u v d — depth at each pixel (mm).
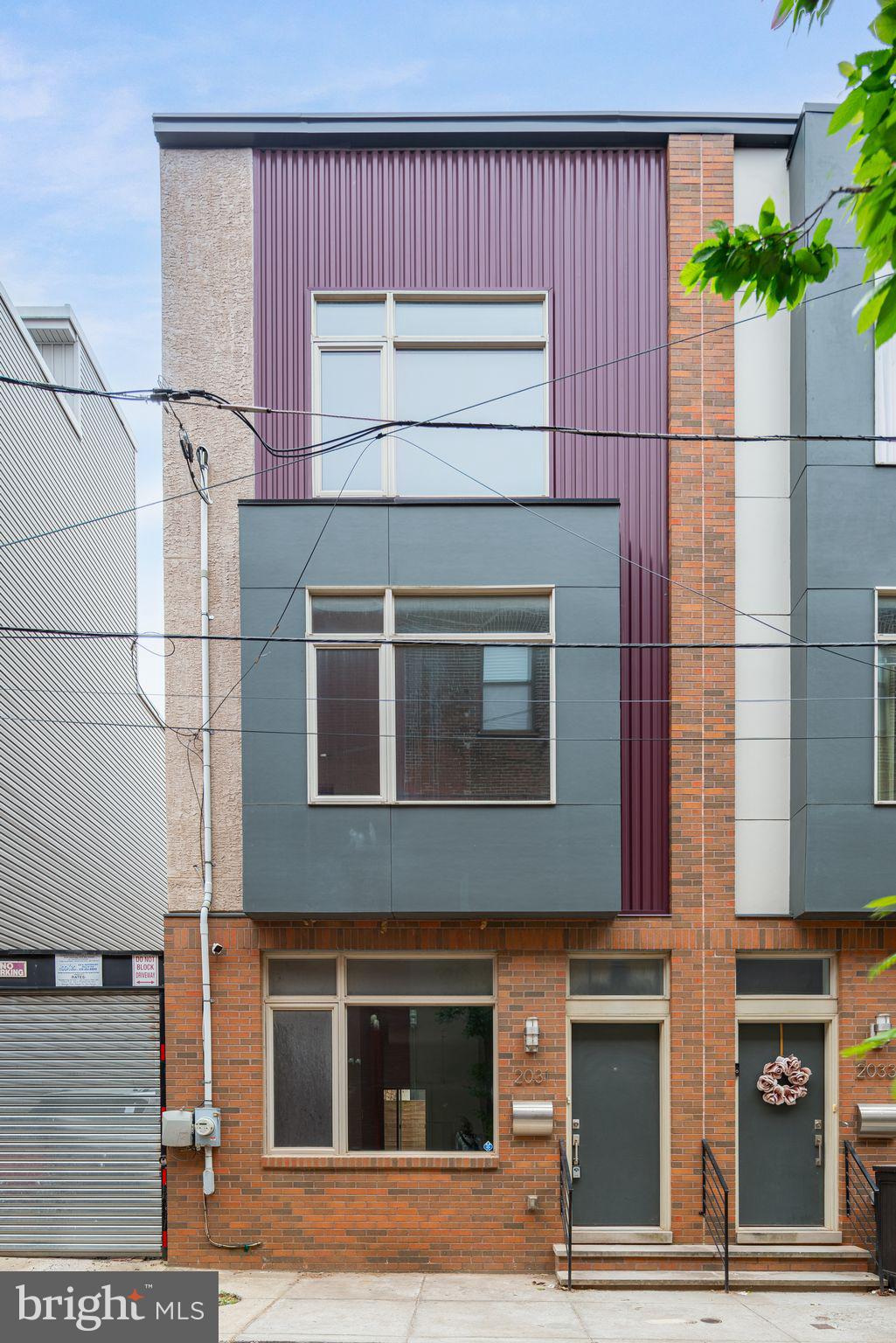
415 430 11688
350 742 11141
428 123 11727
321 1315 9445
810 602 11117
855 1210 11062
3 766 16312
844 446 11219
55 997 11375
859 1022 11305
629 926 11328
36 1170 11219
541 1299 10016
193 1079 11102
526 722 11164
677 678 11570
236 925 11258
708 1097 11188
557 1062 11172
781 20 4125
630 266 11812
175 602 11516
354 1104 11258
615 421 11703
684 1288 10406
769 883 11492
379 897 10922
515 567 11227
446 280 11766
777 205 11852
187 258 11742
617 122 11789
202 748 11383
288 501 11258
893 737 11148
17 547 17031
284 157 11859
